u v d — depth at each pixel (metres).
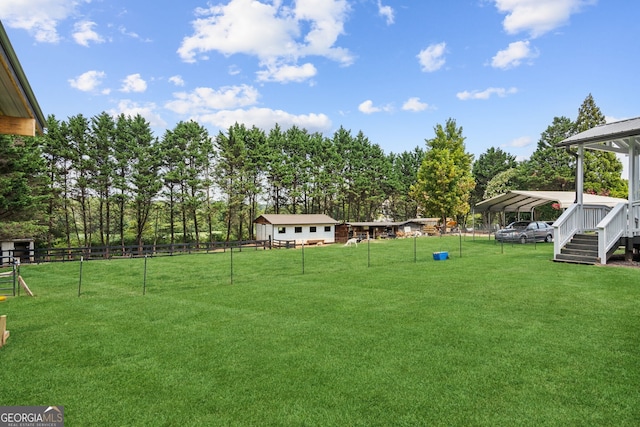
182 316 7.32
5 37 3.53
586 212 14.51
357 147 55.03
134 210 38.75
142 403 3.73
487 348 5.03
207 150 39.12
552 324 6.05
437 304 7.62
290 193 48.44
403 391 3.85
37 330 6.46
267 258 20.78
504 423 3.22
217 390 3.99
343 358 4.81
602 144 14.38
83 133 33.44
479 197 61.56
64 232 39.00
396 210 63.47
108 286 12.10
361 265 15.87
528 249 20.06
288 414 3.46
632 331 5.59
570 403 3.54
